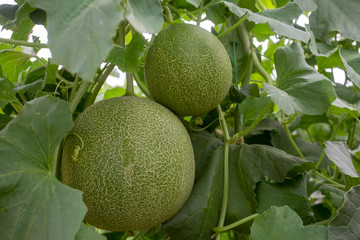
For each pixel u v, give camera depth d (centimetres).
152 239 66
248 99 55
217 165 56
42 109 40
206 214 51
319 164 68
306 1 54
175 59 49
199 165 58
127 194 42
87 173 42
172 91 50
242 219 51
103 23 30
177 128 47
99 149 42
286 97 46
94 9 30
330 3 57
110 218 43
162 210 44
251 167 56
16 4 55
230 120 78
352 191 44
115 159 42
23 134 39
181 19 74
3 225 35
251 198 53
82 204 35
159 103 52
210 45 50
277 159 55
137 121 44
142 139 43
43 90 54
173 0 63
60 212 35
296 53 50
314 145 72
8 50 54
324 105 46
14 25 54
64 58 29
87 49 29
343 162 49
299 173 55
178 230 49
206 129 65
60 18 30
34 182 37
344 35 56
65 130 39
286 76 49
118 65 45
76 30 29
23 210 36
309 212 53
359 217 43
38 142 39
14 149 38
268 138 68
